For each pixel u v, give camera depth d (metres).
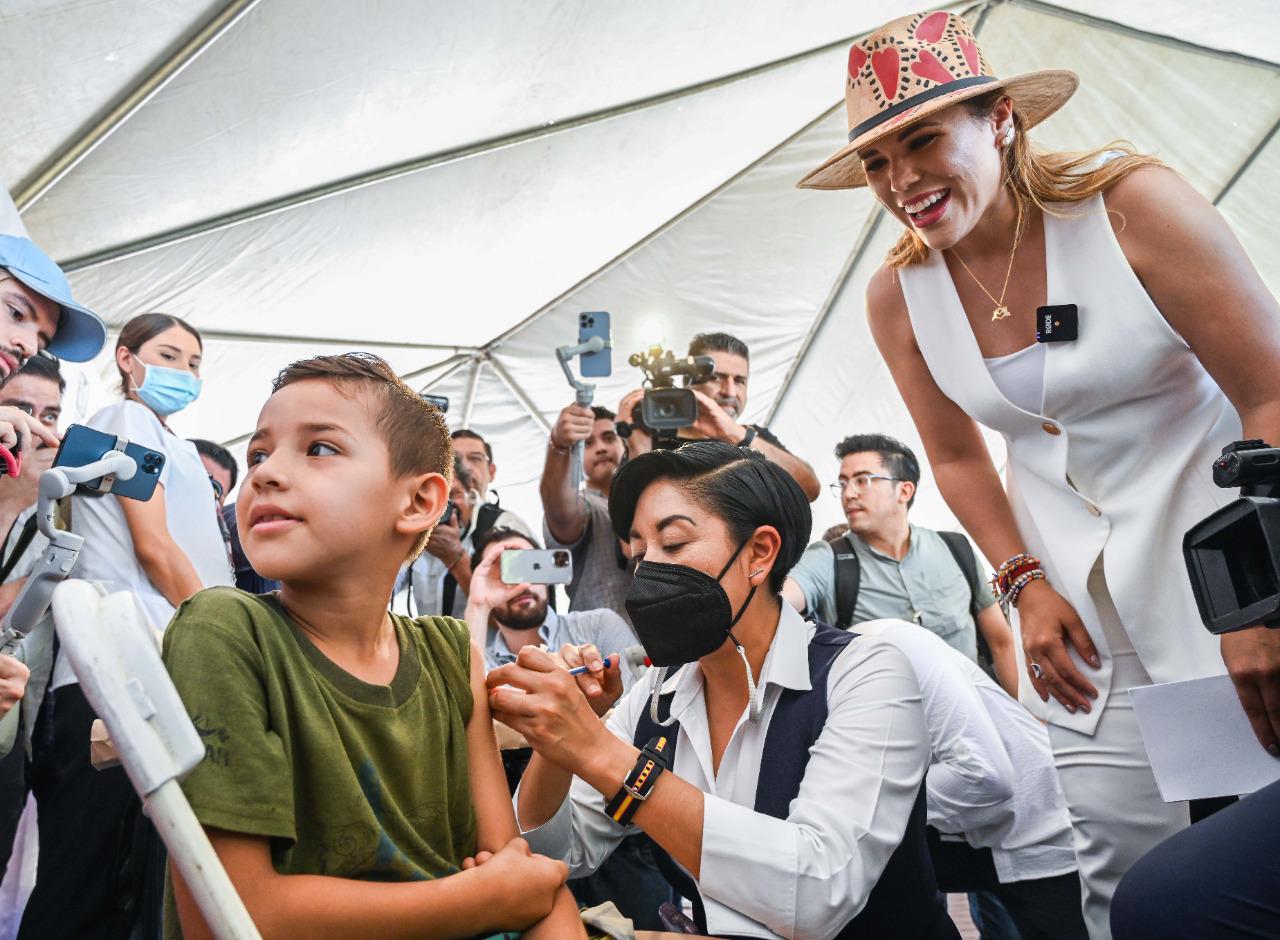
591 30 4.60
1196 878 1.31
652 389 3.07
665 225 6.46
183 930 1.08
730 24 5.00
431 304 6.17
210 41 3.82
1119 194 1.95
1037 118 2.15
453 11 4.14
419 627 1.41
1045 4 5.69
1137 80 5.92
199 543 2.94
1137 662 2.09
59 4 3.40
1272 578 1.30
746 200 6.45
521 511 7.91
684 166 5.97
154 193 4.42
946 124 1.92
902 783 1.73
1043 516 2.17
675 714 1.91
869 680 1.79
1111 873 2.13
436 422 1.35
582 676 1.67
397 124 4.66
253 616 1.17
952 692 2.52
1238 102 5.80
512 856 1.23
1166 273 1.91
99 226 4.48
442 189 5.22
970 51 1.99
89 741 2.49
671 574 1.75
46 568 1.69
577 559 4.25
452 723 1.36
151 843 2.46
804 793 1.71
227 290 5.27
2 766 2.30
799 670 1.82
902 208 2.01
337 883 1.10
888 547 4.10
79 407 4.26
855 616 4.04
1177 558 2.01
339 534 1.21
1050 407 2.06
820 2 5.15
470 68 4.49
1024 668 2.29
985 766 2.46
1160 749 1.86
